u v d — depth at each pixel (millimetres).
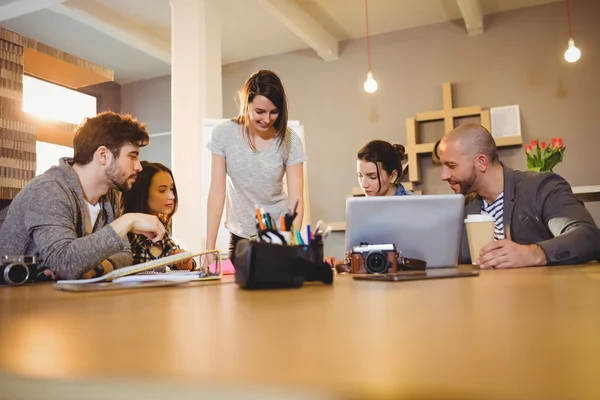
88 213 1658
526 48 4641
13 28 4789
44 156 3607
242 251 822
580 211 1641
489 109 4688
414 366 235
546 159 3354
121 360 271
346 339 318
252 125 1983
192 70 3287
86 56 5488
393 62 5125
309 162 5391
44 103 3385
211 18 3385
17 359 281
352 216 1278
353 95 5266
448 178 2029
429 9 4707
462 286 746
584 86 4434
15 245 1416
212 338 337
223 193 2090
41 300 705
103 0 4355
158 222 1298
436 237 1310
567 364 233
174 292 786
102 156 1643
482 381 203
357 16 4812
